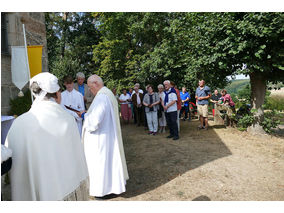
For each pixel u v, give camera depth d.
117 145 2.93
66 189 1.53
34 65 3.51
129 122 10.27
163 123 7.29
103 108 2.81
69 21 19.39
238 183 3.29
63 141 1.52
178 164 4.13
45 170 1.43
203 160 4.30
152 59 11.77
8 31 3.68
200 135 6.45
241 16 5.43
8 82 3.64
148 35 13.77
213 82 7.07
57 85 1.58
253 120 6.29
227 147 5.14
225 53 5.39
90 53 19.52
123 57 14.49
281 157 4.39
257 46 5.18
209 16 5.76
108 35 14.59
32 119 1.43
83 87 5.00
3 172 1.27
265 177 3.48
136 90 8.75
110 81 14.77
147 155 4.79
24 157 1.40
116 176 2.89
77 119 3.95
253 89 6.34
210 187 3.18
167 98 6.14
